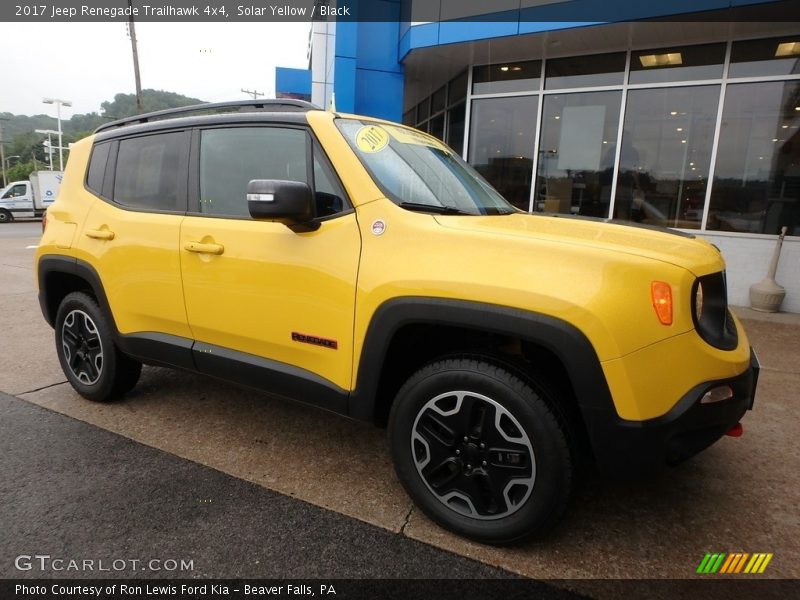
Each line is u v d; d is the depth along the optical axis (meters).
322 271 2.52
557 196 9.11
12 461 2.94
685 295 2.05
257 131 2.87
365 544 2.33
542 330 2.03
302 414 3.64
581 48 8.34
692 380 2.03
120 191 3.46
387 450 3.18
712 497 2.76
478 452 2.27
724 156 7.78
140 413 3.60
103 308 3.45
